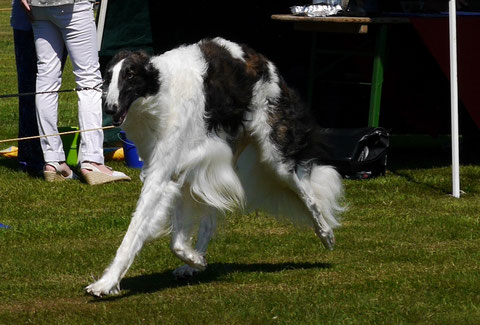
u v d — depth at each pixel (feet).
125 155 48.29
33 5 42.47
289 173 28.35
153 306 25.27
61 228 35.29
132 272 29.27
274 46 57.98
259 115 27.37
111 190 42.57
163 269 29.60
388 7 52.13
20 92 46.37
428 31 45.24
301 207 29.71
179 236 26.55
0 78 90.48
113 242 33.30
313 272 28.99
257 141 27.71
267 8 57.26
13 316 24.70
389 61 53.72
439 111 54.49
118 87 24.03
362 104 55.11
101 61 51.65
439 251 31.60
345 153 44.57
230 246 32.42
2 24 147.95
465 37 45.37
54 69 43.62
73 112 68.13
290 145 28.22
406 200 40.45
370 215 37.37
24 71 46.11
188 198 26.86
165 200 25.44
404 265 29.78
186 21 54.29
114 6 51.01
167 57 25.43
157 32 53.21
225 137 26.55
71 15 42.50
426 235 34.04
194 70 25.57
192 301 25.76
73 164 47.93
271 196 29.48
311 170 29.40
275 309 24.93
